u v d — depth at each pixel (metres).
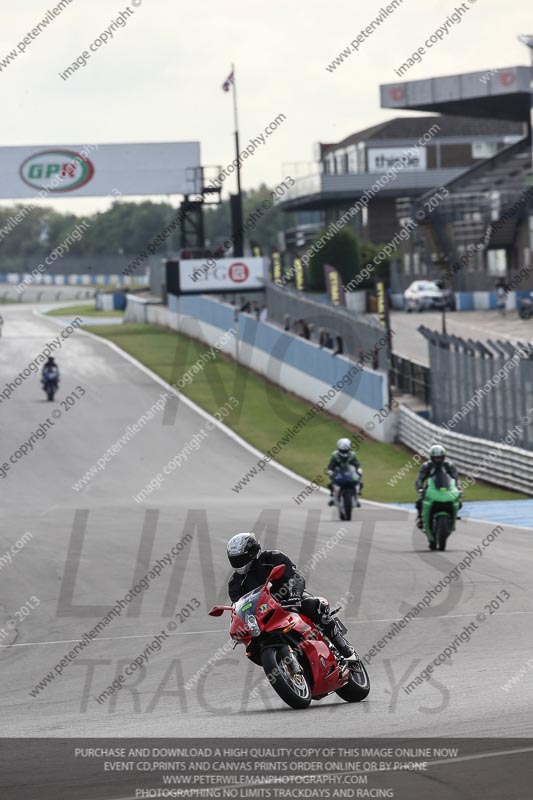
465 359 131.25
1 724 33.84
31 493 127.06
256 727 30.06
